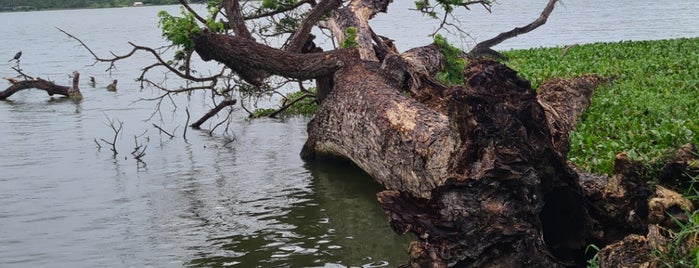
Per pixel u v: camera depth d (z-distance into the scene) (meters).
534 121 6.75
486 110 6.69
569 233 7.14
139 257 9.03
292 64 12.84
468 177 6.63
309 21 13.75
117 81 31.22
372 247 8.99
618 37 42.56
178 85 28.70
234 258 8.85
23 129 19.55
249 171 13.40
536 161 6.73
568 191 6.95
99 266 8.77
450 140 8.59
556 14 68.94
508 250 6.44
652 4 79.81
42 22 114.88
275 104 22.14
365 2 15.48
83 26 92.25
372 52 13.80
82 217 10.87
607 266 6.04
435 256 6.43
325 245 9.15
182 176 13.30
